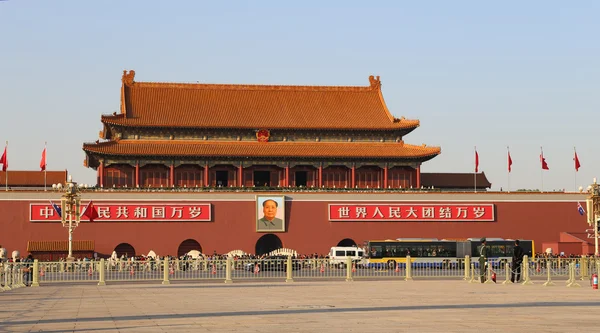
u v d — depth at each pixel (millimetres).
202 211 124375
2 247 117938
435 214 129500
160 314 37438
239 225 125312
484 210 130500
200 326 31656
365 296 49844
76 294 56219
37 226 119250
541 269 86312
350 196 128375
